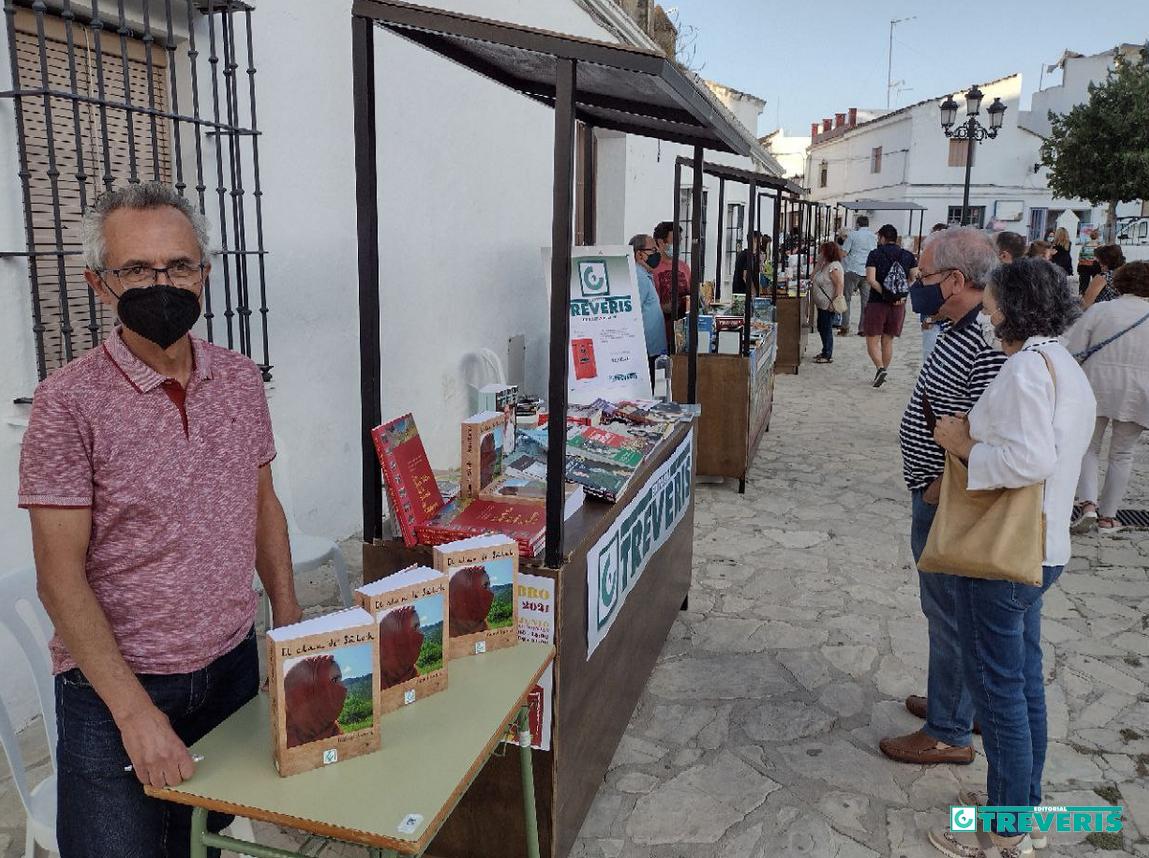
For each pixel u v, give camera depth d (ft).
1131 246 101.45
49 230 9.80
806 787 9.13
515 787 7.41
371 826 4.40
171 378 4.96
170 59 10.19
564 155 6.54
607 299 13.53
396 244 16.26
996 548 7.13
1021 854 7.90
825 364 38.45
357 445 15.80
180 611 5.10
